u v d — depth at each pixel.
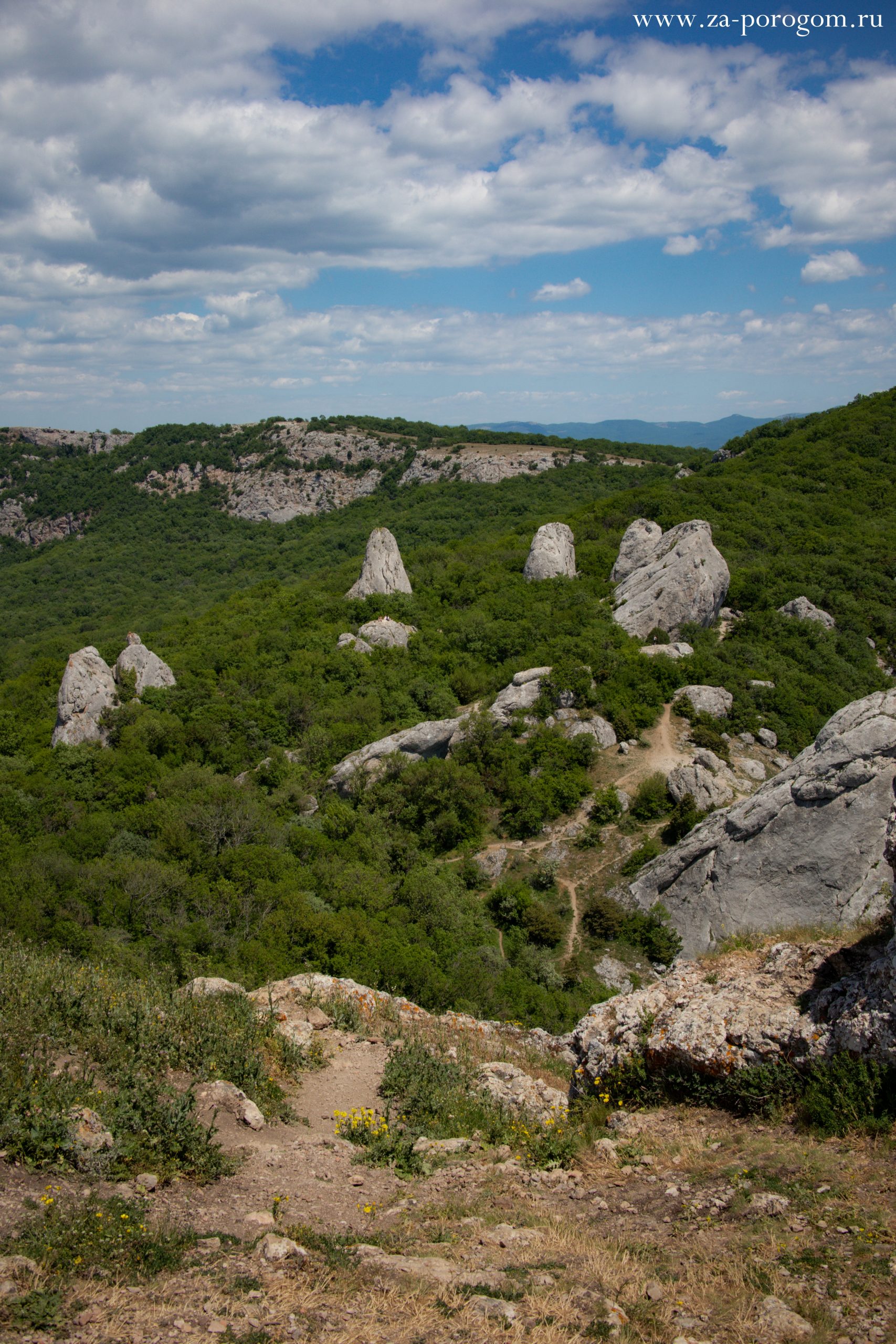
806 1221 5.89
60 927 23.72
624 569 52.94
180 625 64.88
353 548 94.44
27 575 111.06
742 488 67.94
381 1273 5.66
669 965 25.17
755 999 8.79
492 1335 4.92
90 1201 5.90
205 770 39.72
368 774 38.03
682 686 39.69
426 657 48.53
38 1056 7.79
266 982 18.91
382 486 130.25
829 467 73.88
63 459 160.38
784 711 38.41
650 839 31.59
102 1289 5.04
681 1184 7.03
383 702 44.81
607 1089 9.40
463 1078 10.24
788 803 23.38
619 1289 5.48
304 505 133.75
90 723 44.19
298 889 27.50
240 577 96.56
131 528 130.25
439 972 21.92
